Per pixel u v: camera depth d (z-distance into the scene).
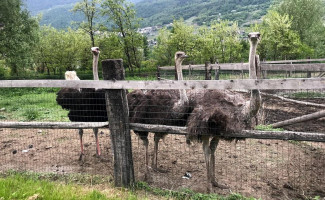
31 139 6.59
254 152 5.43
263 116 6.98
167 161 5.13
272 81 2.85
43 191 3.46
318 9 28.23
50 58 24.83
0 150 5.82
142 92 4.66
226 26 25.62
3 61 22.39
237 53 25.08
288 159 5.09
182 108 4.01
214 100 3.86
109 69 3.56
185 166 4.90
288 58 23.75
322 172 4.62
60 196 3.35
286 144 5.86
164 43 26.62
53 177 4.27
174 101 4.20
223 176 4.47
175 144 6.00
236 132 3.45
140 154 5.49
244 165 4.86
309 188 4.12
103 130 7.45
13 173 4.38
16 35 16.47
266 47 24.45
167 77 15.16
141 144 6.07
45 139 6.59
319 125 6.88
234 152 5.44
